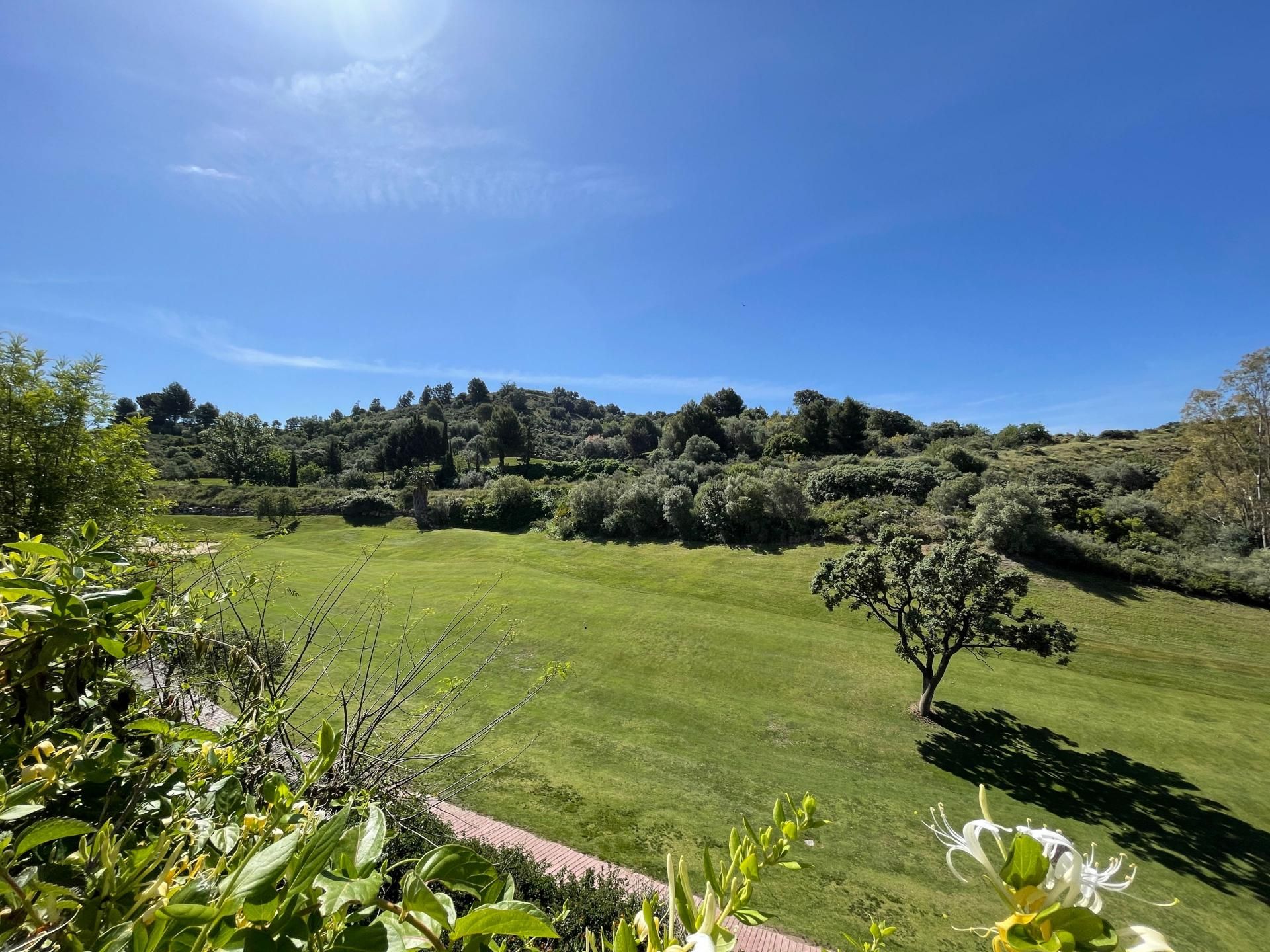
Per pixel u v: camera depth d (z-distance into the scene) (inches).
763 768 382.9
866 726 451.2
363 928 25.7
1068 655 587.5
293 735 160.6
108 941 26.9
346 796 121.6
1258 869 303.9
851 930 244.8
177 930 25.4
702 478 1362.0
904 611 482.3
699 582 840.3
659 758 386.9
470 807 310.0
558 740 397.4
